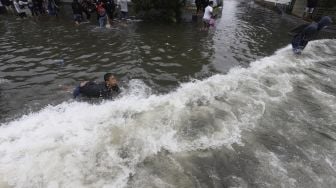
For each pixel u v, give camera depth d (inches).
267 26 669.9
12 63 366.3
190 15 727.7
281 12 871.7
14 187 164.7
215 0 806.5
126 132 220.7
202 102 279.6
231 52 447.8
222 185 179.2
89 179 173.5
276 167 197.9
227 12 851.4
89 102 269.3
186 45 469.7
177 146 211.6
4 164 180.5
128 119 239.6
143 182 175.3
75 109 254.7
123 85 311.3
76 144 202.4
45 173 174.9
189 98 285.4
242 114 262.1
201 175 185.5
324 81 358.9
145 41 481.1
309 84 345.4
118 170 182.7
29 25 577.9
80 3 612.1
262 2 1068.5
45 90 293.6
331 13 739.4
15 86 301.3
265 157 207.2
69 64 367.2
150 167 188.4
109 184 171.3
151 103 270.5
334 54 484.4
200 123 241.4
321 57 459.5
